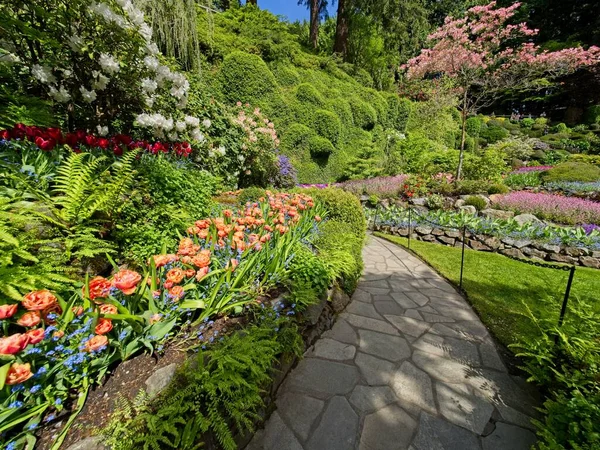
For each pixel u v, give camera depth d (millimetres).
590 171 7484
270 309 1594
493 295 2986
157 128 3291
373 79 13430
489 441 1354
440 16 17484
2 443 791
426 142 9625
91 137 2277
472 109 7664
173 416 955
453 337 2217
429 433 1382
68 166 1777
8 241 1141
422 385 1697
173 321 1238
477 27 6809
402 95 14656
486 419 1479
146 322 1189
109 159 2373
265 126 6816
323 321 2189
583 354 1513
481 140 13727
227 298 1444
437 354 1999
